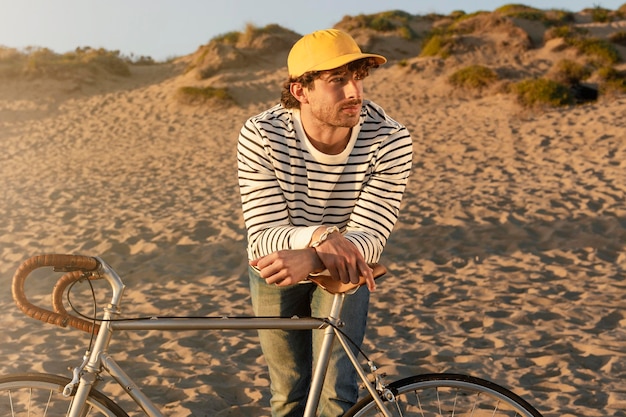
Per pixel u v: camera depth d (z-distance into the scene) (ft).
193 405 14.49
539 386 15.01
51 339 19.63
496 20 95.86
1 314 22.71
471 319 19.85
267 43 107.96
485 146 53.72
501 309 20.72
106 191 47.21
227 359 17.33
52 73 99.96
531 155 49.57
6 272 28.76
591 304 20.76
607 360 16.30
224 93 84.07
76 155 66.85
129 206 40.83
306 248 7.25
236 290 24.47
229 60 100.99
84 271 7.45
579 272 24.39
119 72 107.14
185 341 18.67
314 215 8.14
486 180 42.24
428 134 59.88
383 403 7.47
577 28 94.48
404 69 86.38
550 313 20.06
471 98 73.10
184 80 97.91
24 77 99.35
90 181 52.21
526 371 15.81
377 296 22.49
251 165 7.92
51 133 79.15
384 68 91.81
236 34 112.68
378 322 19.88
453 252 27.71
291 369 8.87
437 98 74.74
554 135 55.16
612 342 17.46
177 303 23.08
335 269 7.16
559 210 33.06
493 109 66.44
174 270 27.45
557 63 76.23
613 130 53.98
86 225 36.14
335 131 7.75
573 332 18.34
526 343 17.69
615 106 62.75
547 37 91.97
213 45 103.81
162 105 86.33
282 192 8.00
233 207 38.17
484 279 24.06
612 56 84.43
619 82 68.90
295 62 7.61
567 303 20.99
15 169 61.72
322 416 8.50
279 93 86.84
